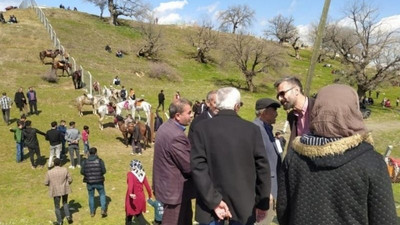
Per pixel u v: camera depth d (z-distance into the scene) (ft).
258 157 9.46
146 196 36.19
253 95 139.13
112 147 61.62
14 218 32.78
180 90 127.75
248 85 146.61
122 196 38.58
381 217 5.56
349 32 151.33
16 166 49.75
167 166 12.80
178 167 12.76
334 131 5.98
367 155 5.77
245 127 9.56
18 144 51.06
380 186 5.57
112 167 50.31
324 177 5.97
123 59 158.40
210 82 153.07
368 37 141.49
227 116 9.74
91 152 31.55
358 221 5.74
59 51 119.34
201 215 9.83
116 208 34.81
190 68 173.17
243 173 9.30
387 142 83.66
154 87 126.52
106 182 43.75
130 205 27.04
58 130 48.65
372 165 5.65
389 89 200.54
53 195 29.86
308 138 6.38
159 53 184.24
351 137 5.88
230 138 9.36
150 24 182.60
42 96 86.89
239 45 147.02
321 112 6.15
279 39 286.25
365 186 5.63
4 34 141.69
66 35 166.91
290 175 6.59
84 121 73.97
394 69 137.08
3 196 39.06
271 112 13.05
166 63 170.40
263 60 146.92
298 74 195.31
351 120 5.95
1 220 32.24
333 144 5.89
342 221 5.85
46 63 118.93
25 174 46.83
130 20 234.58
